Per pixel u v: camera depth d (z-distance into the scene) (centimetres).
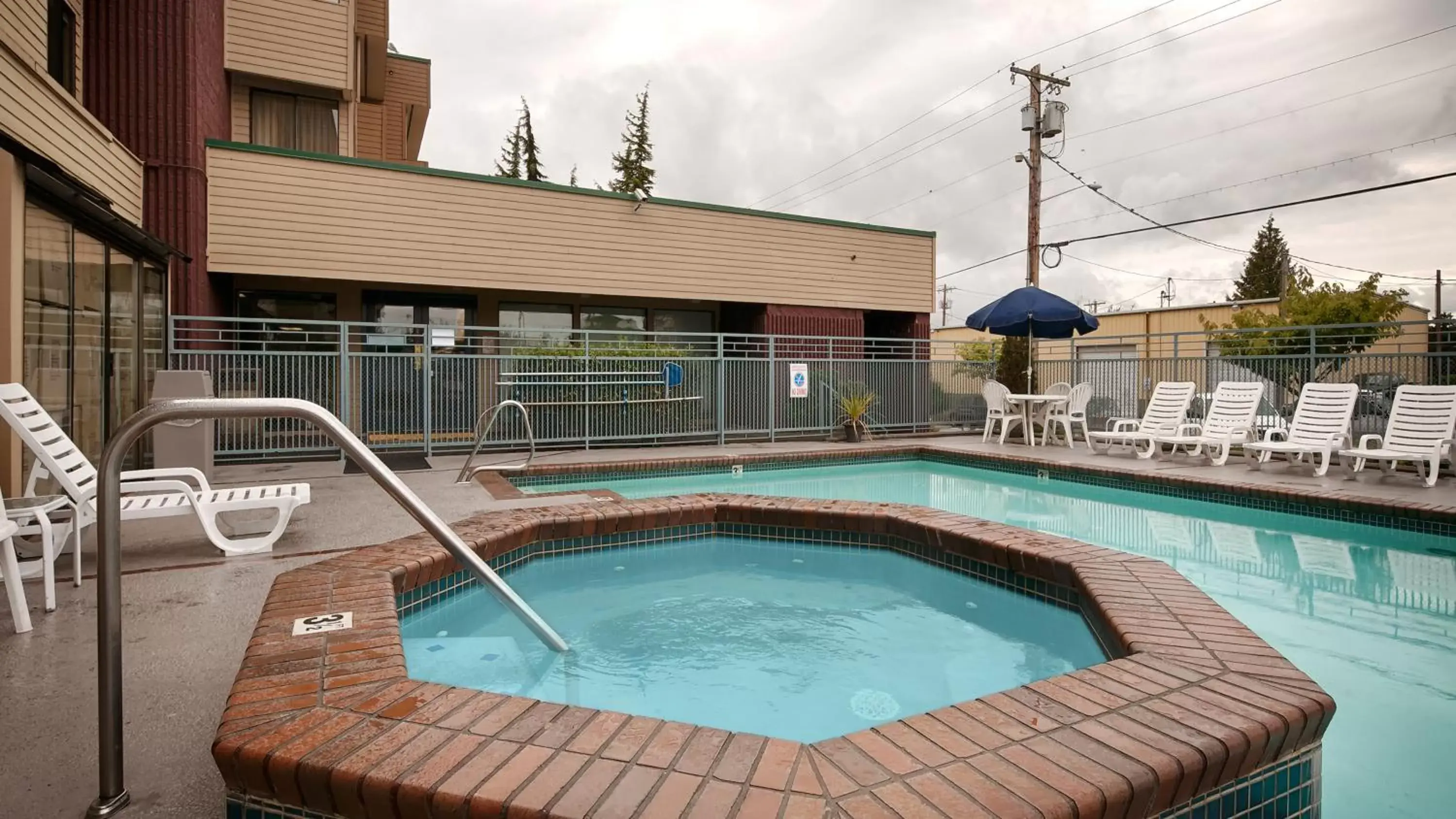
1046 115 1775
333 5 1186
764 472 1009
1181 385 989
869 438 1255
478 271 1158
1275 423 1012
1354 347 1053
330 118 1231
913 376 1393
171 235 930
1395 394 807
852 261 1498
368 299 1204
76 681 243
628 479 922
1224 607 414
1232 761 176
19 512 312
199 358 888
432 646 353
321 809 166
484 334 1276
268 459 918
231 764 172
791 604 426
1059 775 161
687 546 552
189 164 934
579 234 1236
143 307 785
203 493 430
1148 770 163
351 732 180
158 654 269
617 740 178
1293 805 194
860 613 411
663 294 1310
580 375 1118
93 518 377
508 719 189
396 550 384
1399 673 316
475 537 425
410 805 156
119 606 175
